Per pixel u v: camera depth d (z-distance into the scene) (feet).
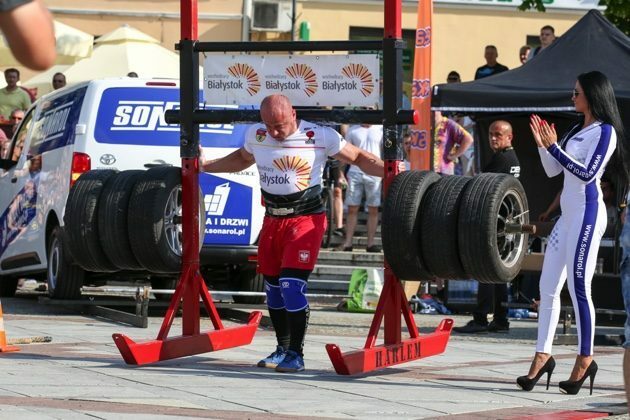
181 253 36.99
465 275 32.83
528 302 58.80
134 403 27.71
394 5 33.86
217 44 35.99
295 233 33.76
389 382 33.19
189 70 36.24
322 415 27.14
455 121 73.97
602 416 28.76
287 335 35.58
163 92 49.98
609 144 31.24
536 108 56.03
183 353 35.91
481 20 99.04
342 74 34.86
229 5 95.96
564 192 31.94
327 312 56.90
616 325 49.42
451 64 98.99
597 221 31.50
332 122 34.68
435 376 34.81
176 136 49.44
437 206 32.30
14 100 76.79
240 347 40.50
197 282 36.81
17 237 55.57
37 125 55.62
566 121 63.05
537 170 65.10
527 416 28.04
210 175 48.93
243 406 28.02
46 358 35.58
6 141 68.80
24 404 26.89
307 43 35.14
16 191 55.98
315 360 37.52
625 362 27.84
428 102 57.41
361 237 75.92
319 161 33.91
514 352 42.52
